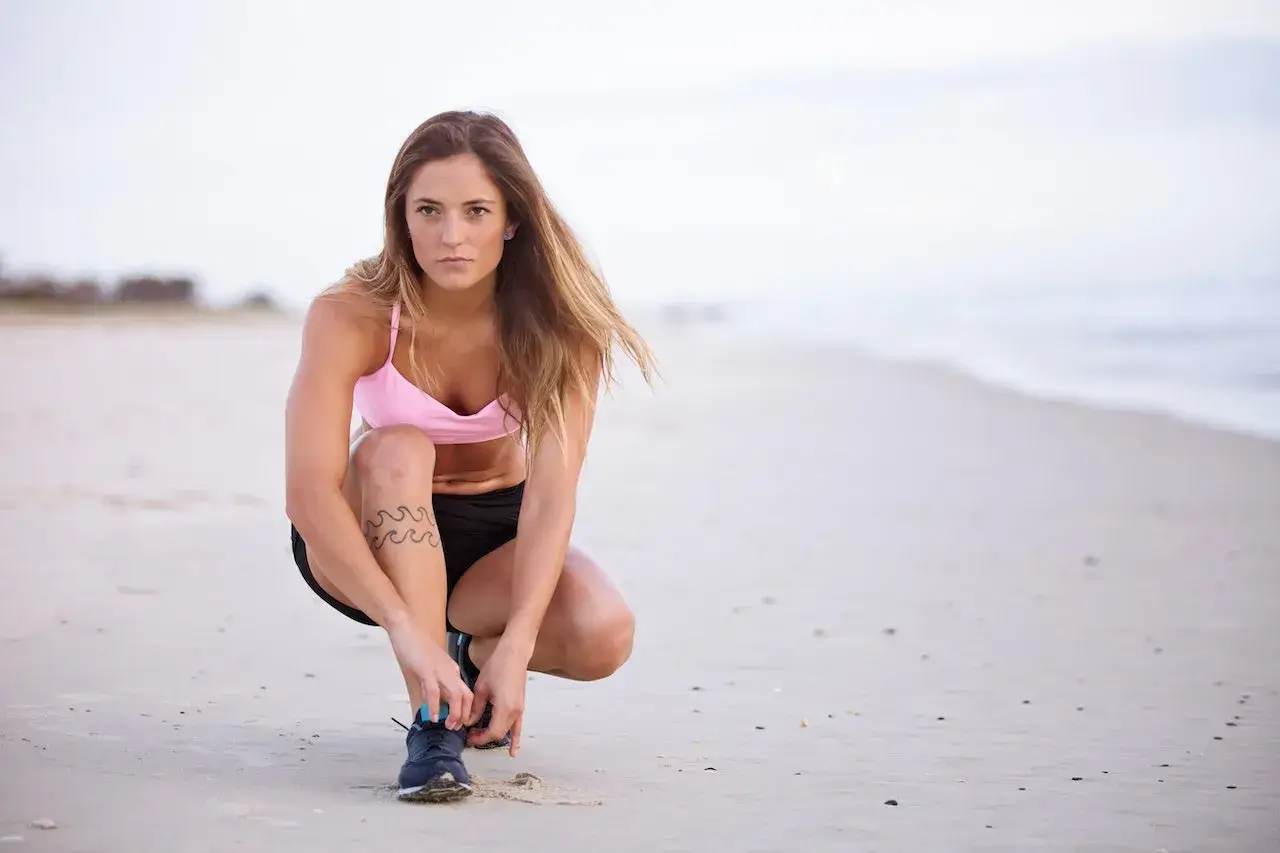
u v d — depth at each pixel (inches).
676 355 1112.2
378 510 149.8
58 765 149.2
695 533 347.9
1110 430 590.2
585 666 160.1
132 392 668.1
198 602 254.5
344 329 153.9
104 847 122.0
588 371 162.9
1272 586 288.4
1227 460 497.4
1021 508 392.2
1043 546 334.0
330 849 124.1
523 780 150.3
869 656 225.3
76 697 185.0
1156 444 543.8
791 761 164.6
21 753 153.5
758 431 587.8
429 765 139.9
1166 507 394.3
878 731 179.8
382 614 146.3
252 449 482.6
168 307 1513.3
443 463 165.8
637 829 135.1
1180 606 268.4
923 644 234.7
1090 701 198.1
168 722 172.9
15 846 121.2
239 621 239.8
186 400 636.1
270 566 291.4
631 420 627.8
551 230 157.5
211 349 971.9
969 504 398.6
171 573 281.6
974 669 217.3
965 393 766.5
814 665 218.5
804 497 410.0
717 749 169.8
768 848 131.0
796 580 290.7
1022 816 144.3
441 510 165.0
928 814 144.3
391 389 159.0
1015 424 613.9
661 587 281.9
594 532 349.1
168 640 223.9
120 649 216.4
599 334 161.3
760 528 356.5
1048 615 259.4
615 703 193.6
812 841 133.8
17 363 826.8
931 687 205.3
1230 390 789.2
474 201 150.0
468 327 159.6
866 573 299.0
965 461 495.2
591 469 469.7
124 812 132.6
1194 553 325.7
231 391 681.0
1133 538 345.4
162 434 517.0
